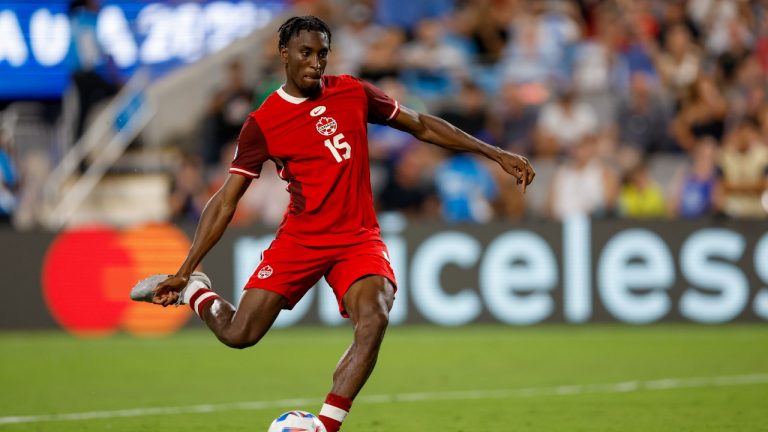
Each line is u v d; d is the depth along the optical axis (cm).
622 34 5341
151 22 5322
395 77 5056
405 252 4256
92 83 5047
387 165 4841
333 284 1800
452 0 5603
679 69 5244
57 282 4225
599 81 5125
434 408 2538
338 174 1773
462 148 1830
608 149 4750
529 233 4294
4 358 3547
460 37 5375
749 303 4306
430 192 4709
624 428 2239
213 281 4194
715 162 4553
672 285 4306
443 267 4266
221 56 5222
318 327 4272
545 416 2414
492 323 4281
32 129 4856
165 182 4806
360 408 2538
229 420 2388
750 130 4519
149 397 2750
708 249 4309
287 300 1809
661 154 4950
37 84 5466
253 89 4994
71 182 4756
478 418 2389
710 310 4309
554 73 5150
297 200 1806
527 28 5269
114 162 4819
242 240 4203
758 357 3469
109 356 3597
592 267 4294
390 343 3869
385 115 1825
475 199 4675
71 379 3088
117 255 4228
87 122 4947
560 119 4903
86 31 5194
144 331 4222
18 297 4212
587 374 3120
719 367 3247
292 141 1764
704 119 4906
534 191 4822
